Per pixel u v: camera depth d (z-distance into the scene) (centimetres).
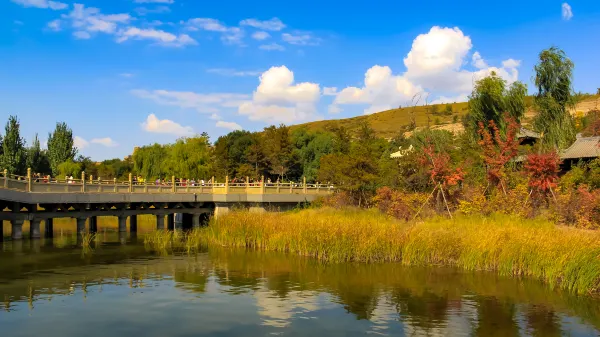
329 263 2702
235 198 4897
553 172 3297
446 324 1616
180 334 1530
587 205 2902
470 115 5209
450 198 3712
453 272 2412
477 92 5047
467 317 1689
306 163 8862
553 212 3083
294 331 1559
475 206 3375
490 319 1666
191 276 2383
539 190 3312
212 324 1628
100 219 6312
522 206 3247
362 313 1744
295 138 9488
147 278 2338
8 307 1819
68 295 2002
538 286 2111
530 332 1534
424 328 1578
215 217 4016
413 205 3603
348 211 4056
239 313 1752
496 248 2427
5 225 5303
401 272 2430
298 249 3016
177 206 4888
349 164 4397
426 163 3928
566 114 4738
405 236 2748
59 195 3644
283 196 5044
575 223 2902
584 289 1973
